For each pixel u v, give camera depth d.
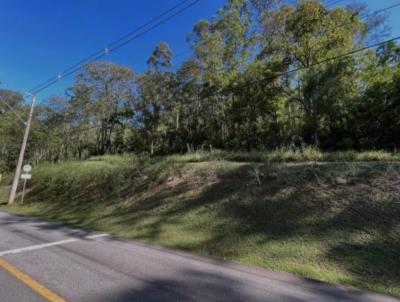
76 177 17.64
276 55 24.20
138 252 6.34
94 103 36.59
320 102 18.69
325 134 18.77
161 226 8.82
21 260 5.64
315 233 6.50
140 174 14.15
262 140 23.34
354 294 4.26
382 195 6.84
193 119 34.72
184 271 5.11
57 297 3.92
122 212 11.23
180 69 32.25
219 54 28.77
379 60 21.84
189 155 15.58
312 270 5.23
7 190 25.78
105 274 4.85
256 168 10.03
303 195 7.93
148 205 11.12
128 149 40.31
